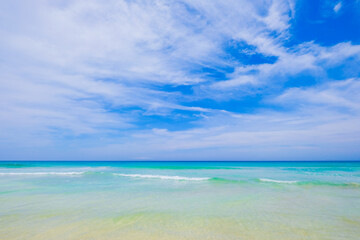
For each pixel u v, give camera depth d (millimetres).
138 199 11367
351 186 15211
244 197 11820
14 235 6398
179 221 7777
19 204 10195
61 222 7613
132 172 27734
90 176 22234
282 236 6395
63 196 12070
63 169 33688
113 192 13273
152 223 7559
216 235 6469
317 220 7887
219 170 31203
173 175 23484
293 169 33000
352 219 7988
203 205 10117
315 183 16438
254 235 6469
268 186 15414
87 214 8602
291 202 10695
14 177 21328
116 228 7059
